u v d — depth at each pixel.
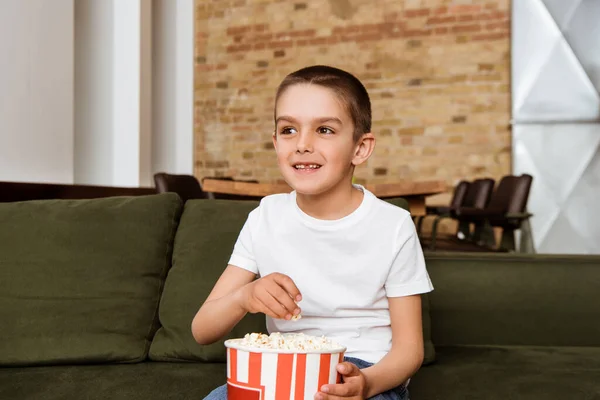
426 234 5.70
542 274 1.57
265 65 6.38
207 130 6.57
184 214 1.56
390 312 1.08
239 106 6.46
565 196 5.64
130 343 1.40
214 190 2.96
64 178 3.79
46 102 3.62
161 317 1.45
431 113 5.93
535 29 5.67
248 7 6.41
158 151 5.74
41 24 3.56
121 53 4.36
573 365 1.36
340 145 1.02
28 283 1.41
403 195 3.22
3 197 2.76
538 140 5.69
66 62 3.77
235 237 1.49
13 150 3.37
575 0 5.59
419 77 5.96
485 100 5.81
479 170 5.83
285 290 0.92
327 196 1.07
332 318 1.09
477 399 1.15
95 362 1.38
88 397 1.14
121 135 4.36
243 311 0.99
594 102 5.58
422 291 1.08
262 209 1.16
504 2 5.75
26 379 1.25
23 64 3.43
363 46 6.10
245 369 0.83
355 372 0.86
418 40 5.95
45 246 1.45
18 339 1.37
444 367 1.36
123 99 4.36
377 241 1.08
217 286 1.14
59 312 1.40
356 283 1.08
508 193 4.05
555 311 1.56
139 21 4.34
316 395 0.82
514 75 5.71
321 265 1.09
